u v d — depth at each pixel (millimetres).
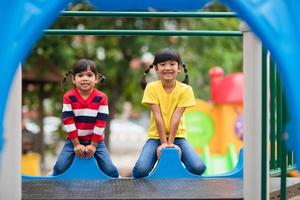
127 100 12328
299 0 2559
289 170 3992
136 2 2943
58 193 3352
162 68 4148
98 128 4043
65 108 4078
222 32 4387
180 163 4035
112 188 3543
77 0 2592
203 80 12531
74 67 4121
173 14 4293
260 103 3051
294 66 2500
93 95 4105
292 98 2484
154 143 4156
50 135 13820
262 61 3176
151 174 4004
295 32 2533
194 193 3350
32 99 11617
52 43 9938
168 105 4172
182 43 10438
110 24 10188
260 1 2553
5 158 2920
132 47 10102
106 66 10461
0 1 2467
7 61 2430
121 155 18297
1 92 2406
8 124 2920
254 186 3064
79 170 4004
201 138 9312
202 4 2900
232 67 10914
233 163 8320
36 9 2490
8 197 2924
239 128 9250
